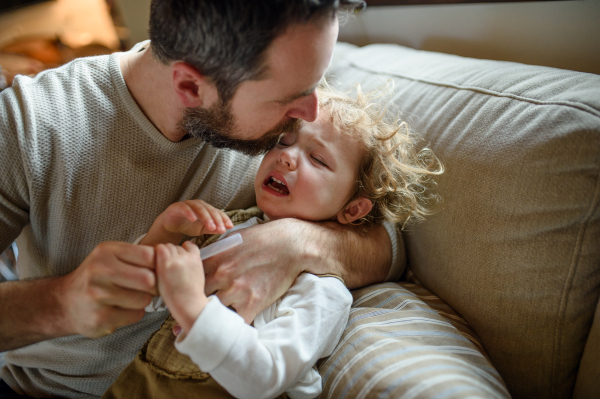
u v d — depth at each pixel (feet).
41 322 2.00
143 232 2.68
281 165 2.73
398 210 3.02
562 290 2.13
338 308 2.31
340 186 2.80
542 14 3.22
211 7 1.87
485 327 2.43
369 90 3.43
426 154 2.78
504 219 2.28
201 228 2.30
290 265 2.37
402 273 3.17
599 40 2.94
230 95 2.16
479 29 3.74
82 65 2.57
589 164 1.99
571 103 2.15
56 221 2.49
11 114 2.32
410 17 4.33
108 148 2.47
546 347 2.22
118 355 2.77
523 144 2.24
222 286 2.24
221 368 1.83
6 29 7.22
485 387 1.94
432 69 3.22
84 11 7.63
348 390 2.04
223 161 2.95
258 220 2.85
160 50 2.20
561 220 2.09
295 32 1.89
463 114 2.68
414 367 1.98
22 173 2.35
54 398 2.92
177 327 2.27
